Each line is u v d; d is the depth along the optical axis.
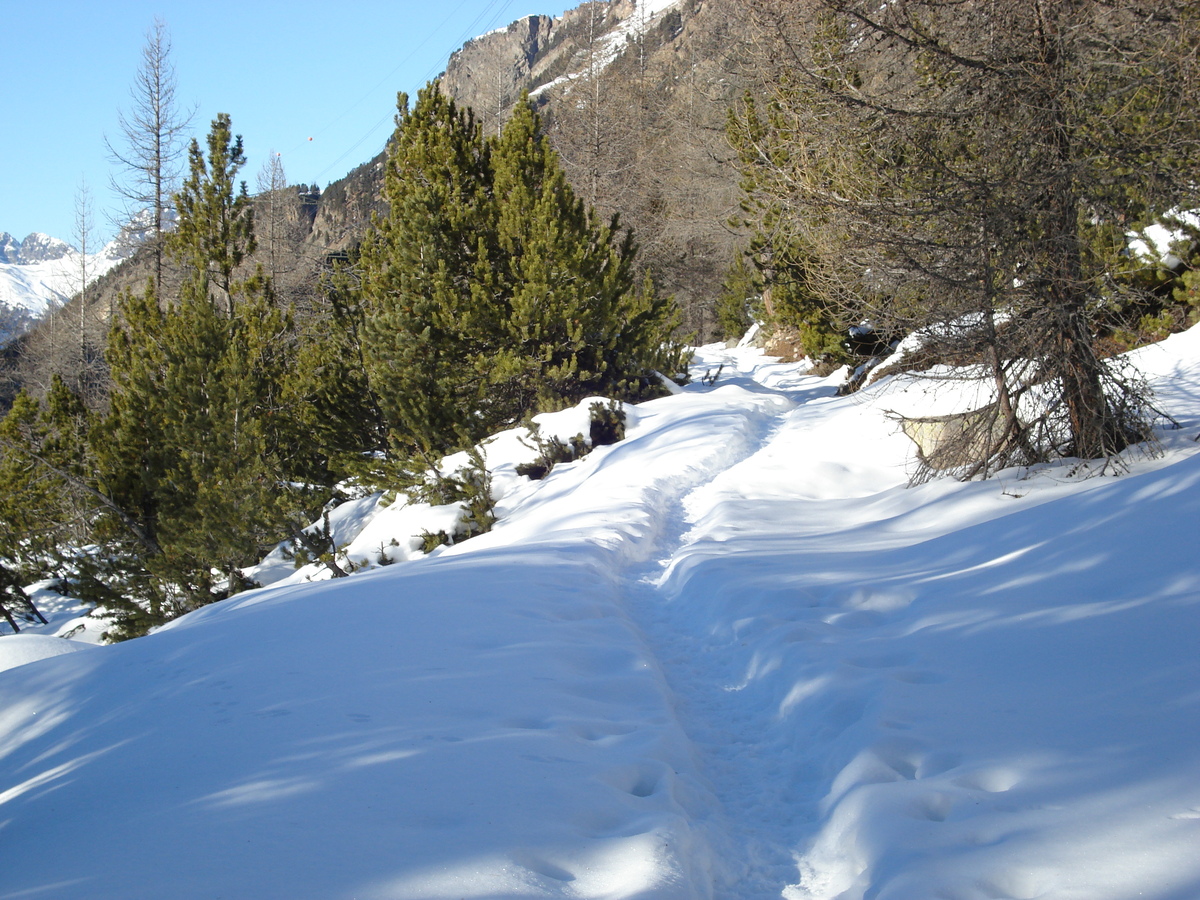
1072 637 3.89
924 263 8.53
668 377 21.17
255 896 2.38
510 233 16.75
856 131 8.59
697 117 39.16
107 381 36.03
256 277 19.95
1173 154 7.67
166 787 3.42
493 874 2.48
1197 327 10.84
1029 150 8.24
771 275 21.22
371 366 15.98
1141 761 2.73
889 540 7.54
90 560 15.70
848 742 3.47
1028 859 2.37
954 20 8.52
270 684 4.61
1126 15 7.93
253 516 13.54
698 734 4.16
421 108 17.91
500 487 13.71
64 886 2.57
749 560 7.12
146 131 32.69
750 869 2.92
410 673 4.61
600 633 5.54
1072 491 7.54
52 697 5.65
